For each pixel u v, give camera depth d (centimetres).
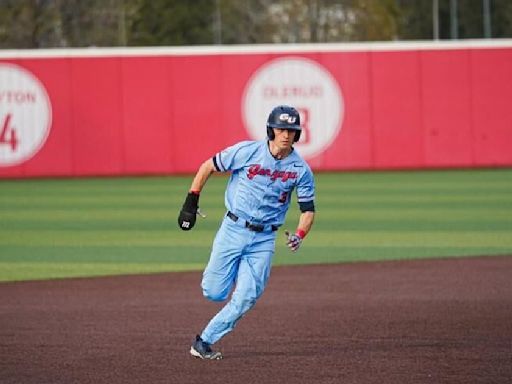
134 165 8756
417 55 8800
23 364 2659
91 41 13275
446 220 5750
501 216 5875
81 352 2792
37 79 8662
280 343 2888
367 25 14400
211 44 14125
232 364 2642
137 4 13800
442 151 8844
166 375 2534
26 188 7919
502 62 8812
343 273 4141
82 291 3794
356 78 8781
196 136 8769
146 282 3984
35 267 4400
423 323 3155
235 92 8750
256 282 2634
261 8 14362
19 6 12750
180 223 2636
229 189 2639
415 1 16500
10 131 8662
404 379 2478
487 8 13438
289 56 8756
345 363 2644
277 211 2622
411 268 4238
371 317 3253
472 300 3534
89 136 8719
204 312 3366
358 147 8825
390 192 7194
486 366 2597
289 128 2530
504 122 8838
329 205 6512
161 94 8744
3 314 3359
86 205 6694
